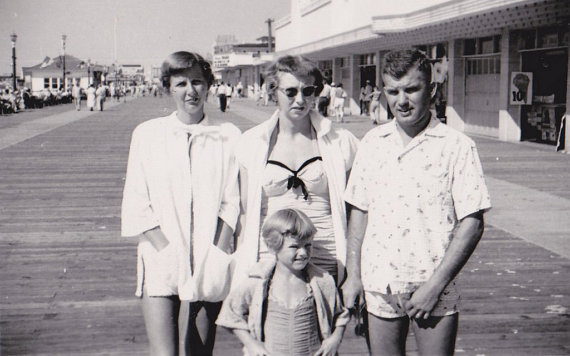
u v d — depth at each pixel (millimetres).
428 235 3049
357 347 4703
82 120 31312
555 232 8195
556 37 17688
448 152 3043
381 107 30812
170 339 3516
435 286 2965
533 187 11477
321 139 3418
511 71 19469
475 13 17844
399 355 3199
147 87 93562
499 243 7695
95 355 4520
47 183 12188
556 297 5766
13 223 8797
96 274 6477
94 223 8805
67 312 5395
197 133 3559
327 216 3426
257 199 3383
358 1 32344
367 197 3234
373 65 32688
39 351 4562
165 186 3500
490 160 15117
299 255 3104
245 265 3369
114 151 17469
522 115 19594
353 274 3256
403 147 3100
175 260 3451
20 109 43375
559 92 18047
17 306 5535
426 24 21469
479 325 5109
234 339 4840
